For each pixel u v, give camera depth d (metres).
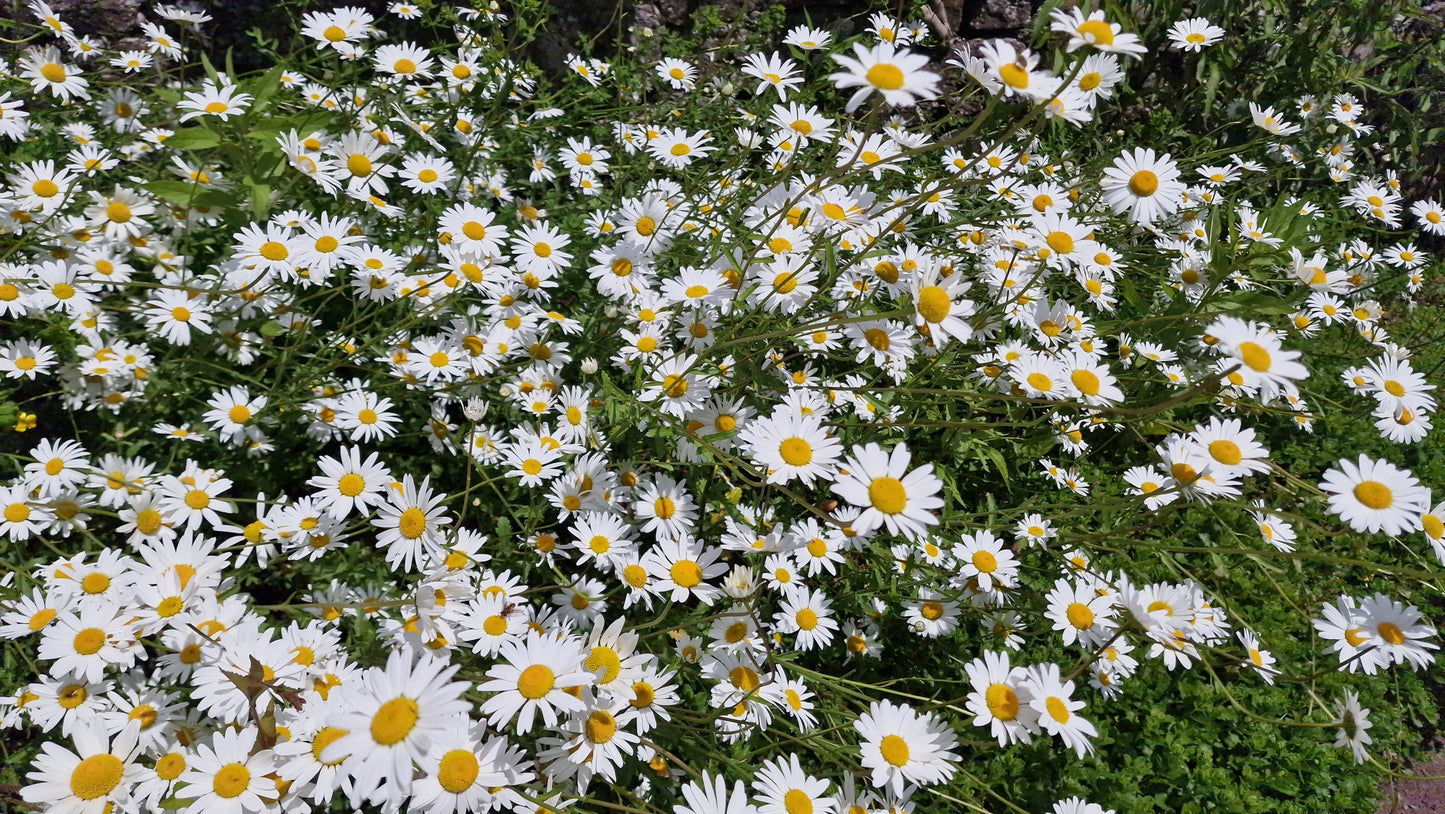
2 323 0.59
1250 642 0.53
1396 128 1.07
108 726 0.36
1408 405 0.53
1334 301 0.79
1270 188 1.02
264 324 0.53
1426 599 0.62
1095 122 0.97
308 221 0.56
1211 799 0.51
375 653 0.42
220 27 0.89
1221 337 0.37
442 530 0.45
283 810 0.33
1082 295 0.71
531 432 0.53
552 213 0.73
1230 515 0.64
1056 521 0.59
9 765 0.42
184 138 0.52
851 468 0.36
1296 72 1.02
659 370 0.52
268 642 0.38
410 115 0.70
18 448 0.54
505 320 0.58
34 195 0.56
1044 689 0.39
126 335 0.53
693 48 0.91
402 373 0.55
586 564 0.52
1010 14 1.04
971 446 0.58
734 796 0.35
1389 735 0.55
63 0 0.85
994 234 0.68
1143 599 0.43
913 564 0.51
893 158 0.44
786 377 0.55
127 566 0.42
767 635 0.48
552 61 0.98
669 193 0.67
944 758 0.39
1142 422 0.65
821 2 1.01
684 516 0.50
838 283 0.55
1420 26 1.09
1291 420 0.74
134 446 0.50
